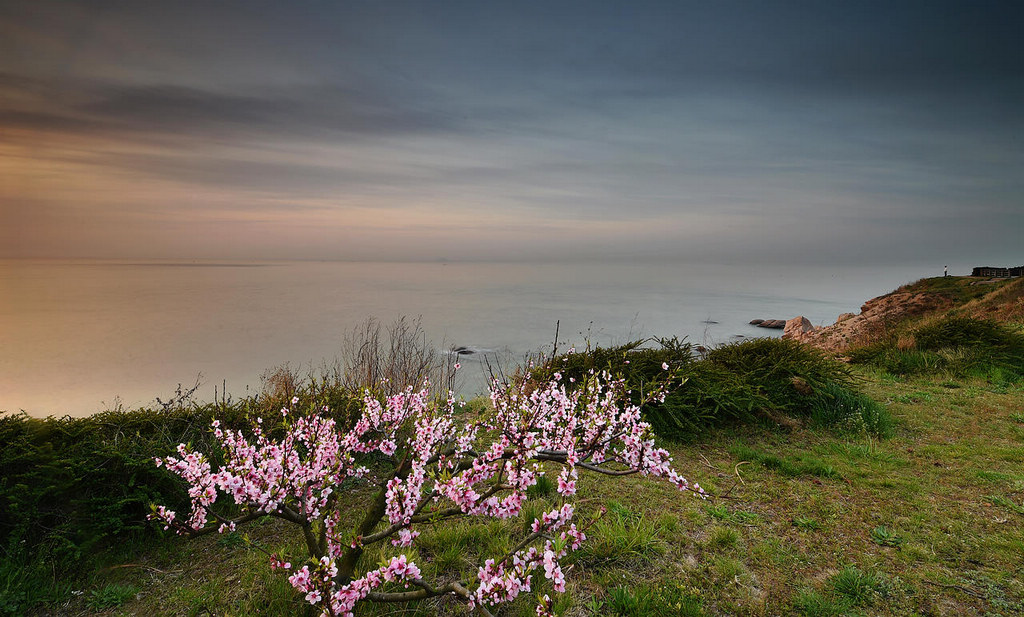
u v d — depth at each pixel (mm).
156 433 4711
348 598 2498
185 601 3459
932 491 5074
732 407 7297
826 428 7164
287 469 3150
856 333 19750
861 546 4082
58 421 4570
